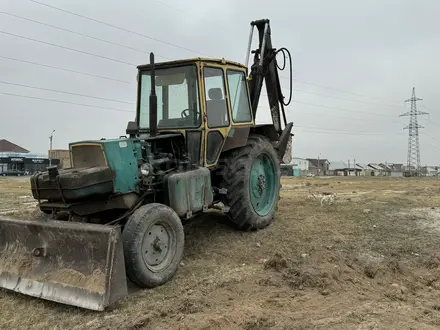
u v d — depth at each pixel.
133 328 3.38
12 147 74.44
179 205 4.87
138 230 4.12
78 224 4.04
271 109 7.61
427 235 6.23
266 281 4.35
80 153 4.65
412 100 60.84
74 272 3.91
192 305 3.75
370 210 7.85
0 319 3.62
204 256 5.29
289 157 7.74
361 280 4.48
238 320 3.39
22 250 4.35
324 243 5.77
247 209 6.00
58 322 3.55
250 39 7.44
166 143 5.52
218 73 5.85
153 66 4.88
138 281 4.15
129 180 4.59
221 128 5.77
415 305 3.83
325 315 3.53
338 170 71.31
